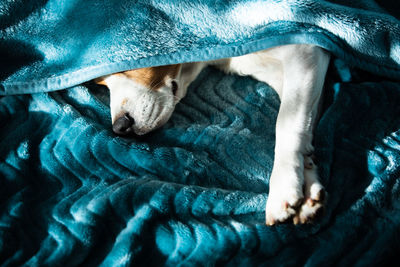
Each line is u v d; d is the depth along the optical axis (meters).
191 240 0.70
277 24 0.80
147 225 0.71
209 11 0.83
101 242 0.72
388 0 1.02
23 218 0.74
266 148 0.82
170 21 0.84
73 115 0.86
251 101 0.89
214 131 0.84
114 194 0.74
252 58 0.89
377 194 0.73
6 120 0.87
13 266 0.70
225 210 0.73
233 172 0.79
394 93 0.84
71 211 0.74
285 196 0.69
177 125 0.87
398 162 0.75
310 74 0.79
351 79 0.87
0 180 0.78
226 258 0.69
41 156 0.82
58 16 0.88
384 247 0.69
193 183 0.78
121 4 0.85
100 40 0.85
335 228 0.70
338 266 0.68
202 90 0.92
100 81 0.90
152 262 0.70
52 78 0.89
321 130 0.79
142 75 0.85
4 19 0.89
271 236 0.70
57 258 0.70
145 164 0.79
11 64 0.91
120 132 0.83
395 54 0.84
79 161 0.81
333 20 0.81
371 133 0.80
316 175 0.72
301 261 0.69
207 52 0.82
